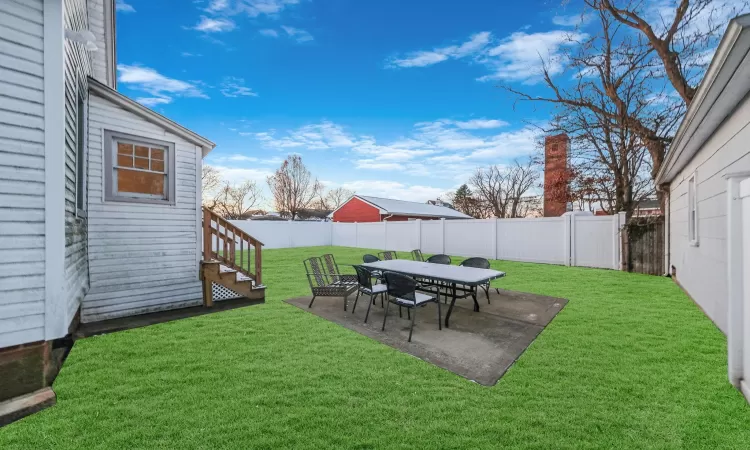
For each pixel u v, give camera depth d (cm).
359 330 418
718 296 417
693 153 537
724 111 376
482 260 622
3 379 232
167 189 519
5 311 234
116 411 232
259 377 284
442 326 434
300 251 1599
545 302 559
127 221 476
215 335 399
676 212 719
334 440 200
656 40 793
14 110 239
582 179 1155
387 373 291
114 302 463
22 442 199
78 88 362
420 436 203
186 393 257
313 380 278
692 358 318
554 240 1070
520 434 204
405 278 390
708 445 194
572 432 206
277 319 470
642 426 212
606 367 300
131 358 327
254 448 193
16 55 240
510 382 273
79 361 320
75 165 340
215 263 537
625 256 900
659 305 531
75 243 334
